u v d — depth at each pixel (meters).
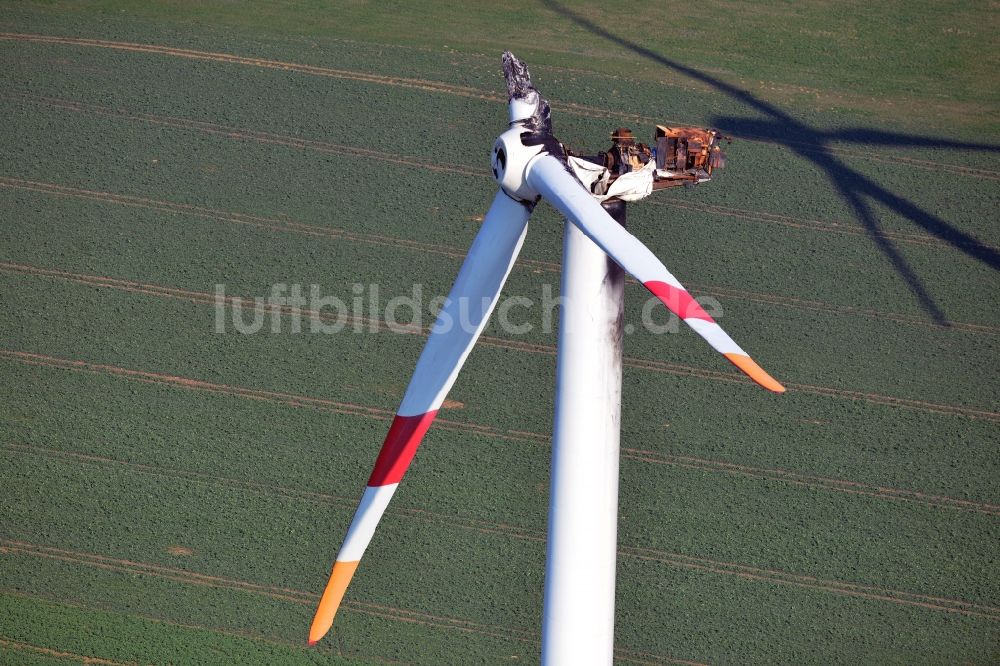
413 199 106.56
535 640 75.50
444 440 87.50
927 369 93.75
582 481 38.28
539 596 78.06
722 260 101.31
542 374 92.69
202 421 88.44
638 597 77.94
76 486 83.56
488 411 89.69
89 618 75.62
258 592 77.88
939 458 87.19
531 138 38.62
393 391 91.38
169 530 81.19
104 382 90.88
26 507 82.00
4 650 73.19
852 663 74.31
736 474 85.75
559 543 38.97
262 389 91.00
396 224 104.25
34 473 84.19
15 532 80.38
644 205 105.69
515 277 99.25
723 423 89.19
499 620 76.56
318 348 94.12
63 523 81.19
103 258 100.31
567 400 38.09
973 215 106.56
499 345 94.50
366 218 104.62
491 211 40.03
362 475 85.38
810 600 78.00
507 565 79.88
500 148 38.94
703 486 84.88
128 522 81.56
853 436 88.56
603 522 38.72
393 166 109.56
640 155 39.53
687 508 83.38
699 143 39.50
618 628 76.06
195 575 78.69
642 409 89.81
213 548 80.25
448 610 77.06
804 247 103.06
